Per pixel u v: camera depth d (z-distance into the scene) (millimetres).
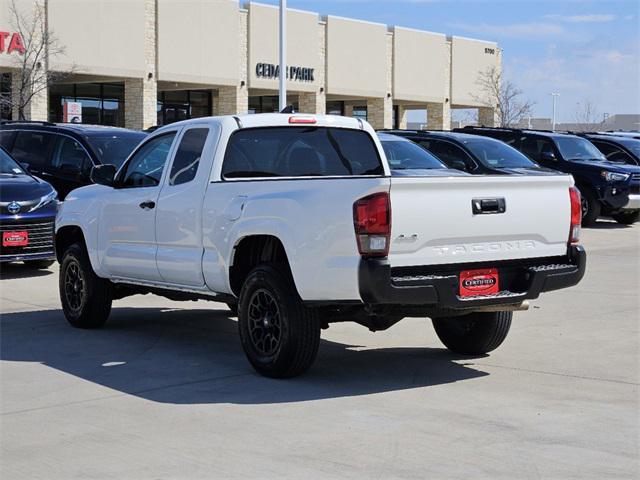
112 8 34344
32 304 11562
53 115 36688
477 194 7164
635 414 6594
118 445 5883
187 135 8703
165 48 36312
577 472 5367
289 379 7621
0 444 5922
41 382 7562
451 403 6883
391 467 5441
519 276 7512
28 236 13477
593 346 9008
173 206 8516
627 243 19141
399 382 7551
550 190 7621
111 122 38344
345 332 9844
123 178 9406
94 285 9742
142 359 8438
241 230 7629
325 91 42781
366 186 6754
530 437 6035
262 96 45312
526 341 9258
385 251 6770
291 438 6008
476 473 5344
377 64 45031
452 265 7156
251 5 39406
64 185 16031
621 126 97688
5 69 32594
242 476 5293
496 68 52781
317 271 6984
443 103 49312
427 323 10367
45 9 32500
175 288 8703
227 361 8352
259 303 7594
